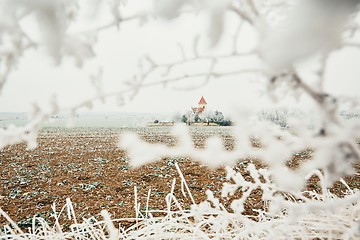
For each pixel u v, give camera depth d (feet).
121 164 39.50
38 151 54.39
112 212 18.38
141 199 21.59
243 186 4.50
